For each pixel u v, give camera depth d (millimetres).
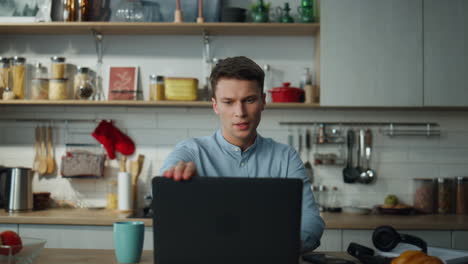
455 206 3344
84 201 3445
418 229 2840
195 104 3174
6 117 3486
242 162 1681
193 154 1651
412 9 3105
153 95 3281
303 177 1693
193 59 3475
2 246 1167
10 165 3467
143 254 1599
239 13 3213
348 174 3396
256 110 1398
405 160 3443
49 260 1450
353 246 1501
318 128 3434
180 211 995
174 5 3350
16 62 3318
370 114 3451
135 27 3219
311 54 3449
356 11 3107
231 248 988
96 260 1460
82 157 3391
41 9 3373
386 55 3096
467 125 3447
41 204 3342
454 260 1377
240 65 1373
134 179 3359
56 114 3490
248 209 983
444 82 3094
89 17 3338
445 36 3102
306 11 3229
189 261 997
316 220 1522
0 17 3365
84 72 3336
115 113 3475
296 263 984
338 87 3096
